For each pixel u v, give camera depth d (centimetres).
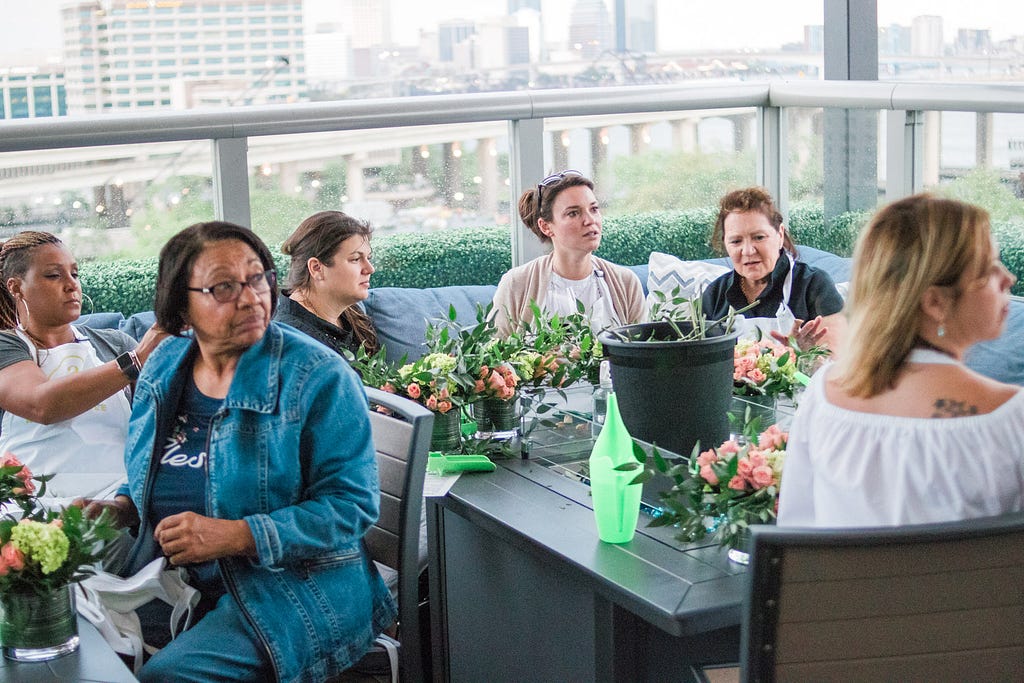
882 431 152
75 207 353
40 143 341
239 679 192
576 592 193
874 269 154
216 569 202
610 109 416
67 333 277
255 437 198
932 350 153
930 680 139
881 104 394
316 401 200
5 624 172
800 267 316
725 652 191
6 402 259
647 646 186
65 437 268
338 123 379
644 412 213
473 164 407
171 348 211
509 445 247
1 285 268
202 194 370
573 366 259
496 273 413
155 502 206
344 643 202
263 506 198
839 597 135
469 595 230
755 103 442
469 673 235
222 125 362
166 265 200
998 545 135
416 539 220
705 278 395
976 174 372
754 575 134
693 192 442
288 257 381
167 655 191
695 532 182
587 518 204
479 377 244
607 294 341
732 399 239
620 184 429
